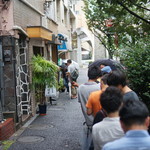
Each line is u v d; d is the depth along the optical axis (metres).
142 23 6.93
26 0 9.62
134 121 2.26
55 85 9.88
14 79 7.79
